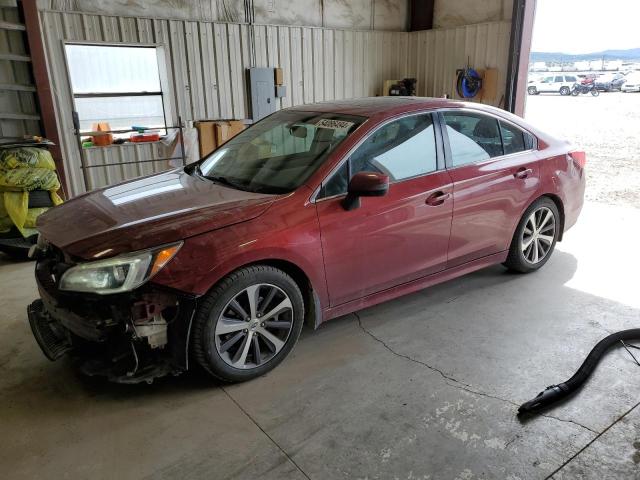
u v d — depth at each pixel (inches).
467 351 119.6
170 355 100.7
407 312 139.2
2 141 210.8
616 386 105.7
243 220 102.0
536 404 98.2
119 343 98.0
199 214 102.4
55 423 96.3
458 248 137.2
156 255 93.8
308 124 131.2
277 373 111.6
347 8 311.3
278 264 108.6
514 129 150.5
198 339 99.2
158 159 263.9
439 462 85.7
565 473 83.3
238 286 101.0
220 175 130.1
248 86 283.7
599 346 117.0
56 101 232.5
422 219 125.4
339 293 117.7
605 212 234.1
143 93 260.2
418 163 126.9
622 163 338.6
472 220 137.0
